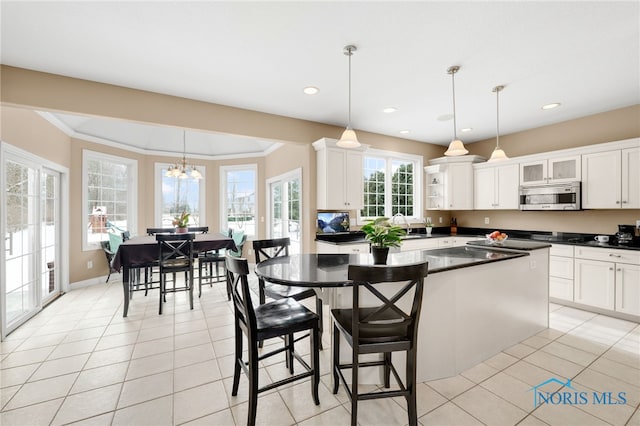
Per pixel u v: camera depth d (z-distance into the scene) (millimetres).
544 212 4309
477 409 1744
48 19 1906
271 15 1894
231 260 1679
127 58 2396
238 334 1862
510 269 2520
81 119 4152
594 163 3467
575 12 1860
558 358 2326
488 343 2342
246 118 3557
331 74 2697
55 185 3963
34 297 3326
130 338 2689
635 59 2434
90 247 4523
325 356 2396
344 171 4051
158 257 3432
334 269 2025
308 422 1648
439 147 5543
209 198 6129
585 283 3350
